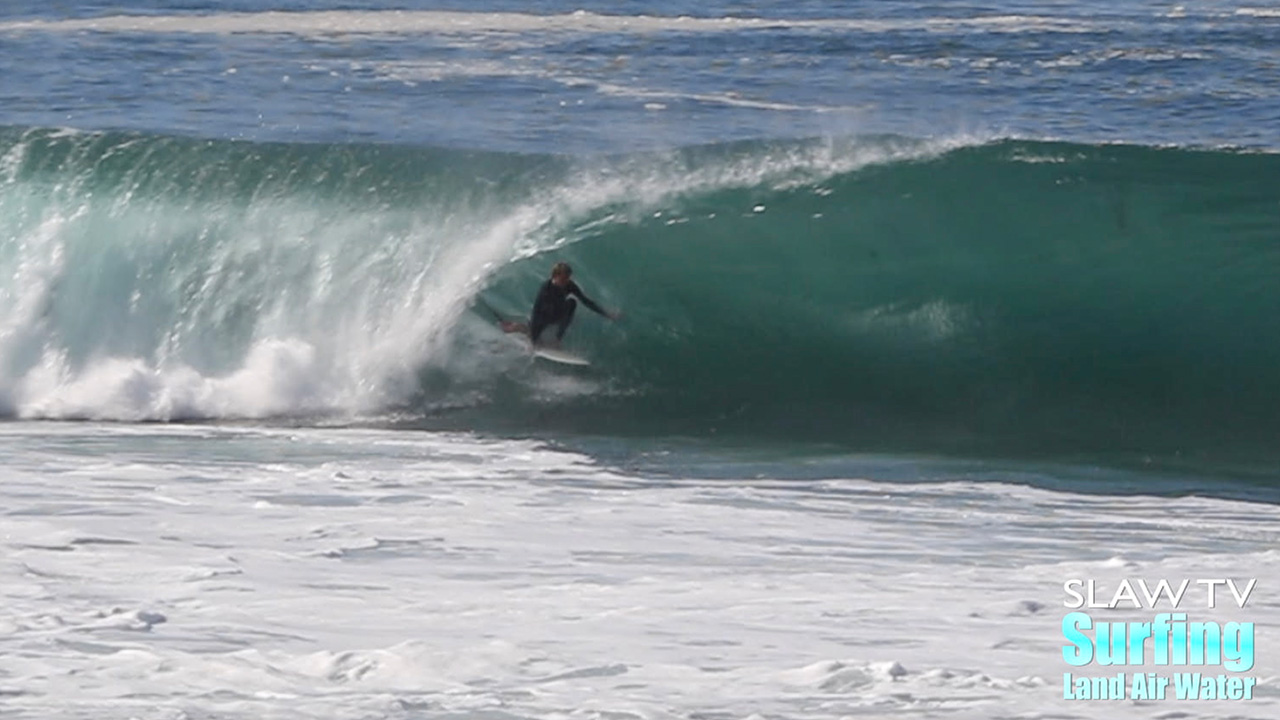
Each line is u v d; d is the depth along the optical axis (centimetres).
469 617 2764
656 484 4356
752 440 5231
